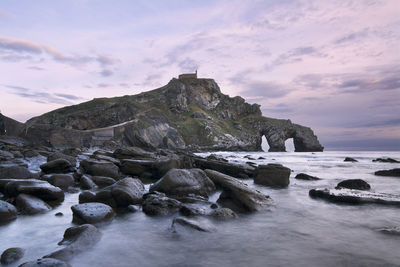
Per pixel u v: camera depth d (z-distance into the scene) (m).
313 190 9.16
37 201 6.60
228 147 123.06
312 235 4.81
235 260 3.65
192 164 16.91
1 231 4.86
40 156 20.95
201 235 4.73
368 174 17.69
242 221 5.77
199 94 161.88
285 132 151.88
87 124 105.31
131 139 92.38
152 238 4.58
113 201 7.02
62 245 4.11
